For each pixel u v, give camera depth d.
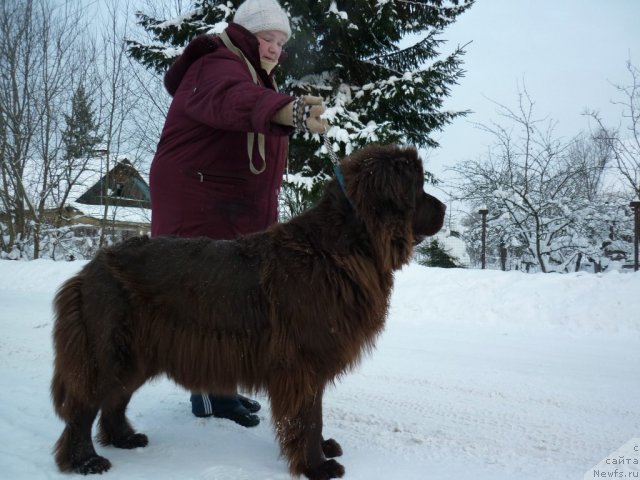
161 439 3.41
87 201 25.39
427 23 13.98
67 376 2.92
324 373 2.81
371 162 2.91
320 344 2.76
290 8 12.62
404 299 7.84
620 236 15.75
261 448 3.28
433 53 14.35
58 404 2.98
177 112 3.62
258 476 2.82
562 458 3.07
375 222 2.86
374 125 11.93
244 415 3.74
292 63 13.09
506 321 6.95
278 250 2.90
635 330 6.22
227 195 3.75
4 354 5.46
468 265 15.41
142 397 4.28
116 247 3.11
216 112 3.12
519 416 3.77
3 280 11.53
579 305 6.83
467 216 17.45
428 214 3.07
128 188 20.39
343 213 2.91
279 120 2.94
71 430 2.90
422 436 3.43
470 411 3.89
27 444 3.18
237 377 2.89
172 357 2.95
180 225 3.71
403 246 2.92
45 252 18.70
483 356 5.41
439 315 7.35
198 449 3.24
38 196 19.16
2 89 18.06
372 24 13.27
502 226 15.85
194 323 2.90
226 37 3.65
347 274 2.81
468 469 2.92
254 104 2.97
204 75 3.36
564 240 15.62
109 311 2.90
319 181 12.64
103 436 3.28
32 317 7.50
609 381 4.55
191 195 3.68
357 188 2.88
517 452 3.16
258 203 3.92
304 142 12.56
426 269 9.22
